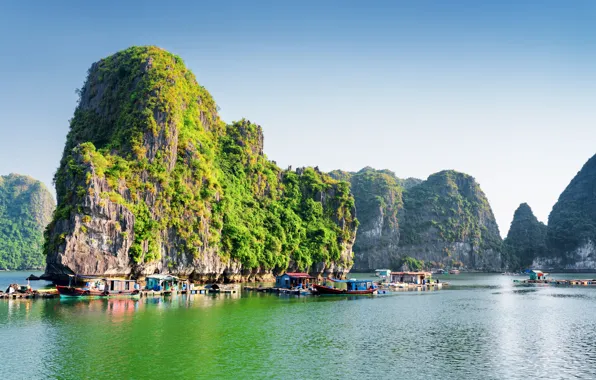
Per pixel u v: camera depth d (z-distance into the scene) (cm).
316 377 4372
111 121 13975
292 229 18338
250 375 4384
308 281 13462
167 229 12112
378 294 11950
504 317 7869
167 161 12494
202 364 4684
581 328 6844
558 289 15162
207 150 14488
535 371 4641
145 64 13962
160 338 5716
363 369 4631
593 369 4712
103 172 10862
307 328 6556
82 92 16038
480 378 4422
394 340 5888
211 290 11531
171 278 10925
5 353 4959
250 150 18938
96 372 4397
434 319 7544
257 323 6844
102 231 10412
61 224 10412
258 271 16125
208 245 13150
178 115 13250
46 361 4700
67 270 10062
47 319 6756
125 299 9238
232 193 16362
